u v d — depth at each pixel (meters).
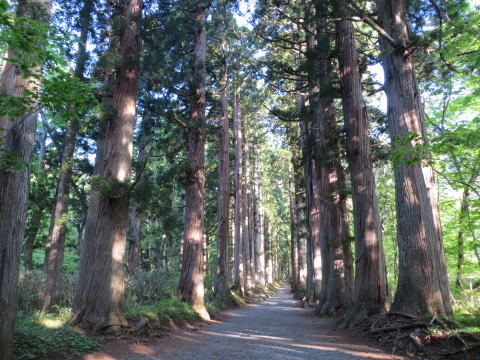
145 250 33.16
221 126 21.55
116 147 8.76
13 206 5.21
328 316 13.95
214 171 27.14
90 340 6.78
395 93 9.04
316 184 19.97
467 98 11.88
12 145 5.33
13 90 5.64
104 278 8.09
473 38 10.16
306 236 21.58
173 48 15.63
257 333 9.79
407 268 8.29
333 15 10.53
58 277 11.60
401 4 9.40
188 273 13.23
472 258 13.76
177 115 14.20
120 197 8.52
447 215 13.66
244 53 20.58
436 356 6.14
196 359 6.41
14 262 5.15
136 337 7.80
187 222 13.73
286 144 24.58
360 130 11.39
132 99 9.17
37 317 7.65
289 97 23.59
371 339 7.95
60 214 12.55
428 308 7.82
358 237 10.80
